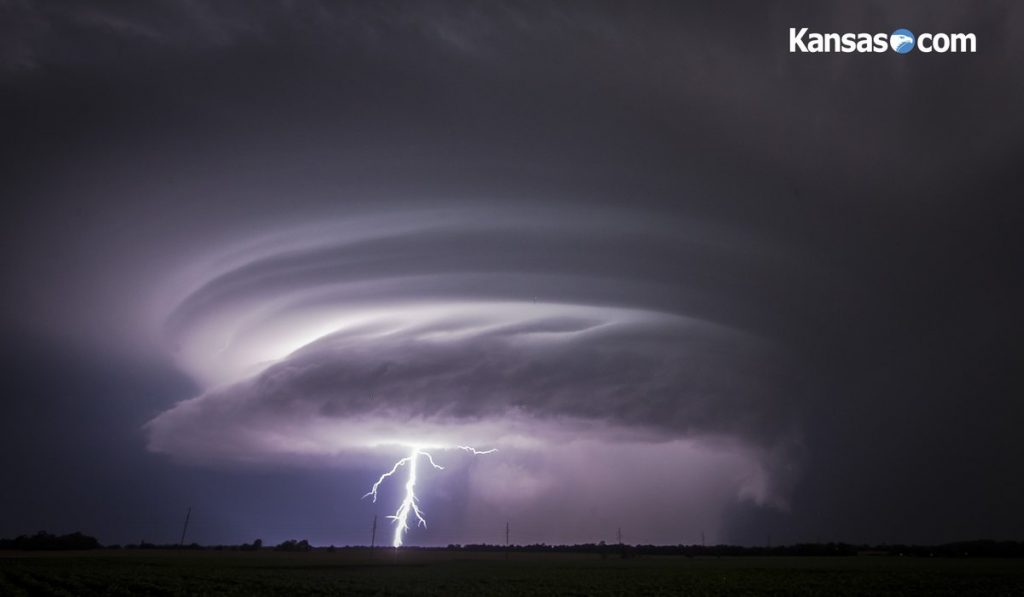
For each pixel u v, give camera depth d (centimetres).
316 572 6394
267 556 10838
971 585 4856
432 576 6044
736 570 7231
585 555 13775
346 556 11600
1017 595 4084
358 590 4341
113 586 4275
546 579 5734
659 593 4350
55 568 6184
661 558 11838
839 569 7256
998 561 9469
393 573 6481
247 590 4222
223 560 8981
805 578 5769
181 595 3778
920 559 10425
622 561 10325
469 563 9288
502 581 5444
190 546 14488
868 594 4156
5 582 4525
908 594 4134
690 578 5878
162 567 6738
